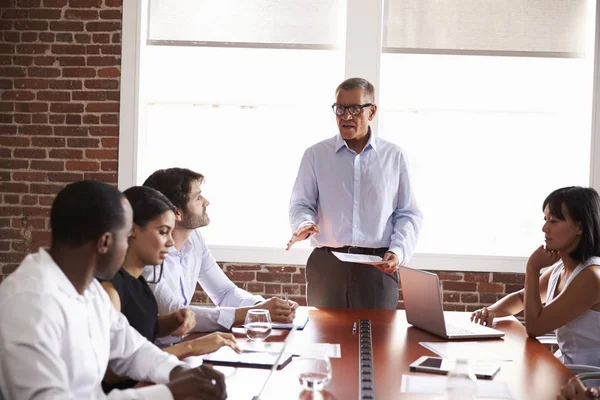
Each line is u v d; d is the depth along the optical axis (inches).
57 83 195.2
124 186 194.9
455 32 192.1
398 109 194.2
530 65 192.5
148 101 198.5
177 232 114.4
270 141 197.9
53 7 194.2
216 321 113.0
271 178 198.4
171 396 68.5
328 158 148.9
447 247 196.4
